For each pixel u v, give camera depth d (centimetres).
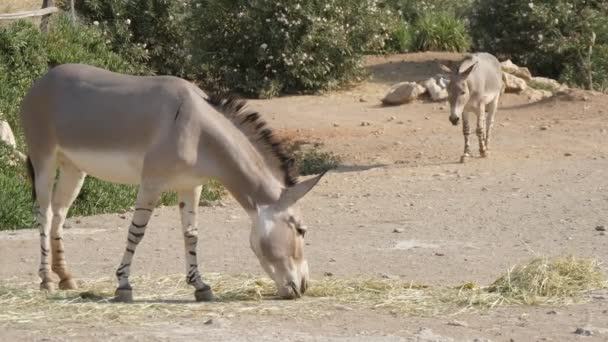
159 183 2205
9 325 1981
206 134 2208
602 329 1956
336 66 7100
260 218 2225
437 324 2019
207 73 7162
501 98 6538
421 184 4147
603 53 7525
